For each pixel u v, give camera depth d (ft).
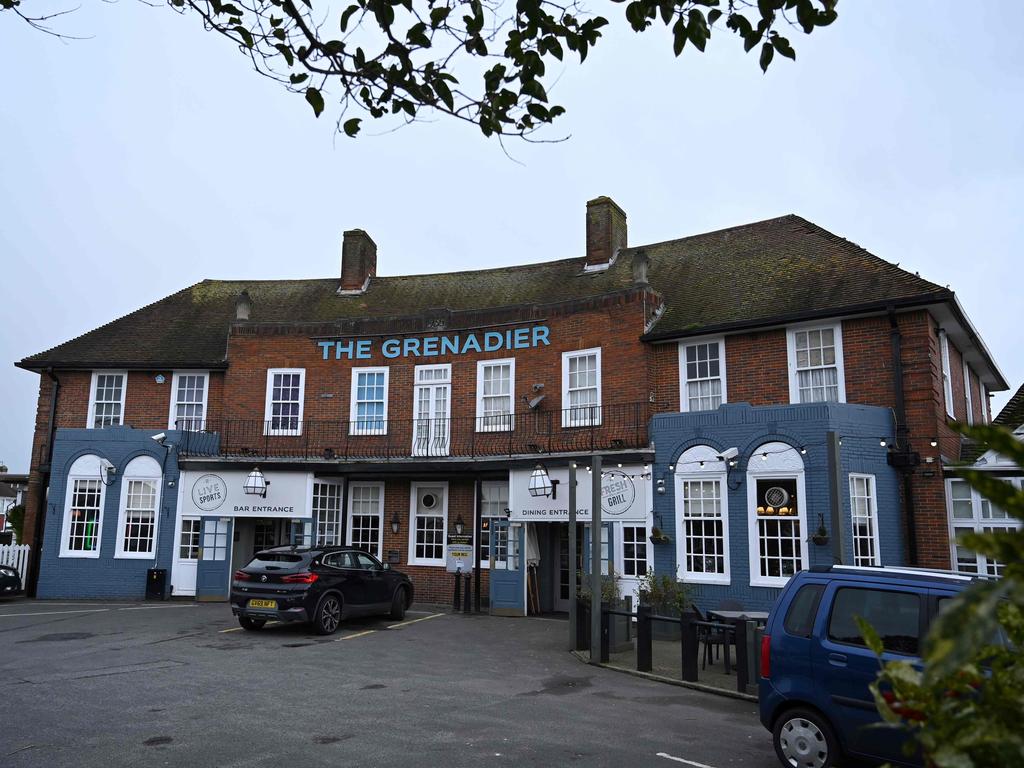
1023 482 45.85
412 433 66.33
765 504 48.11
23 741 22.65
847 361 51.26
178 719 25.40
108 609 55.72
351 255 80.07
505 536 60.39
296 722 25.39
